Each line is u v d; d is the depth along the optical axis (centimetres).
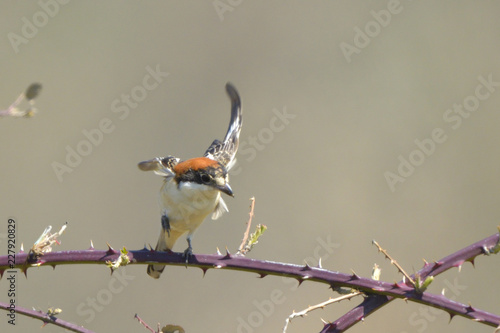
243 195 1423
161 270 635
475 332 1254
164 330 480
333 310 1290
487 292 1305
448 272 1330
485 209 1431
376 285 430
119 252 456
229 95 800
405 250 1398
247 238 513
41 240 446
